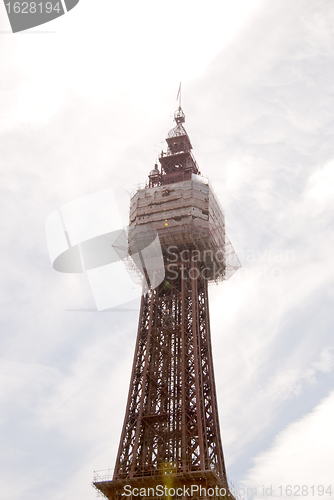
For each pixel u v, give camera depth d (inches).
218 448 4820.4
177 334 5580.7
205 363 5423.2
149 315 5693.9
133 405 5064.0
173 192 6358.3
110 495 4448.8
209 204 6259.8
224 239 6520.7
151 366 5339.6
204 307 5915.4
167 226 6043.3
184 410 4847.4
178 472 4419.3
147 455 4771.2
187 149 7450.8
